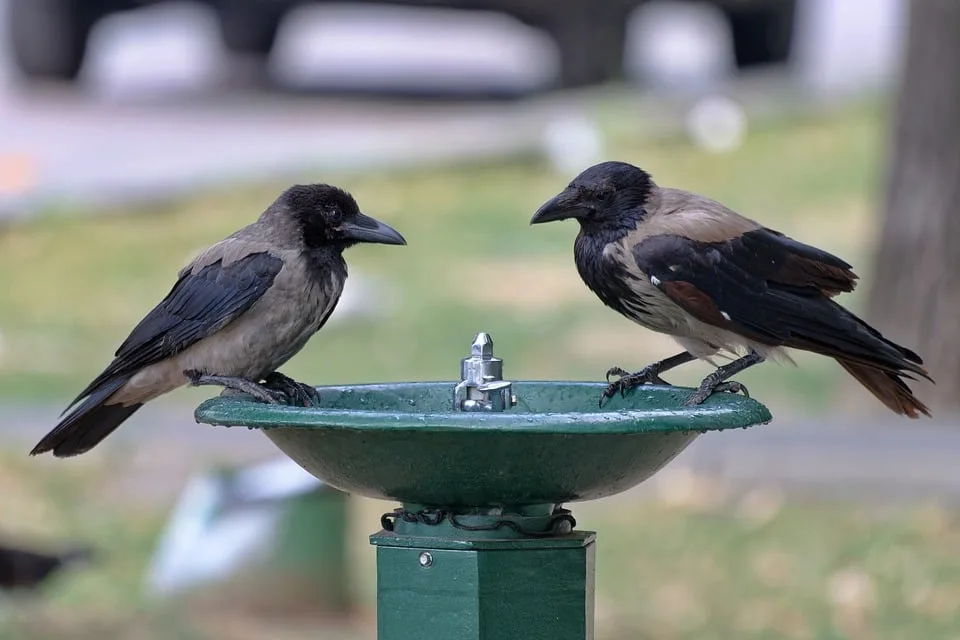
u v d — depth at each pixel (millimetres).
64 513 13211
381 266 22953
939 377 15078
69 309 21328
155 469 14234
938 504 12797
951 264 15102
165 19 43062
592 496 6395
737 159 27922
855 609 11055
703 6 32875
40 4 33469
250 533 11078
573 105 31141
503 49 45375
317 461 6309
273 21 34812
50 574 10617
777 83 32688
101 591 11531
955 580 11391
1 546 10516
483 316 20234
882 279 15586
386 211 25656
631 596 11492
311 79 36625
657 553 12234
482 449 5969
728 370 7754
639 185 8055
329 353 18875
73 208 25297
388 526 6605
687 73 36062
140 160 27578
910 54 15414
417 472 6129
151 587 11305
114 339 19875
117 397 8148
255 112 32281
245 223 24844
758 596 11383
